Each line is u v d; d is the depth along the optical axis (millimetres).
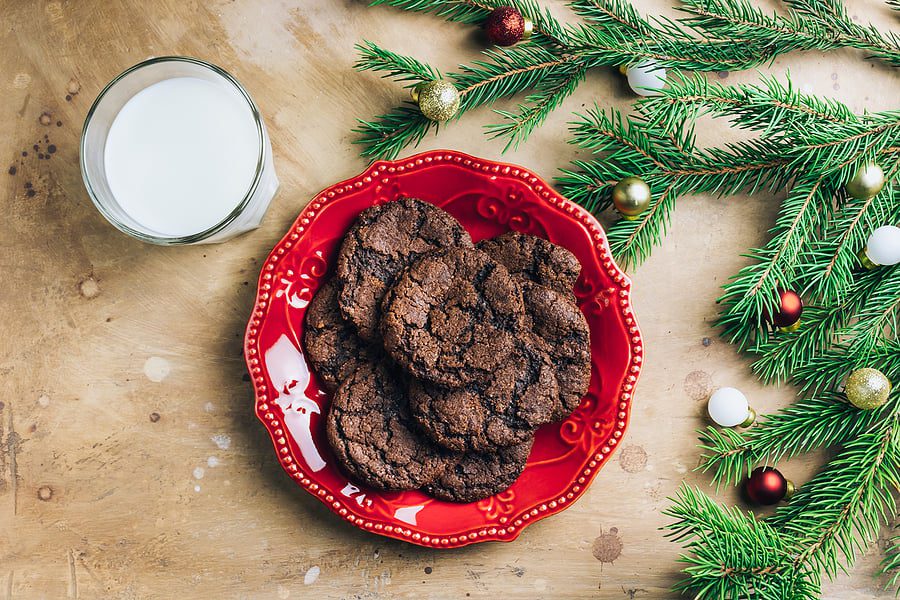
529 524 664
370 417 641
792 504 666
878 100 693
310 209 646
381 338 641
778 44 653
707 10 649
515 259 650
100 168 624
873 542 685
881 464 643
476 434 630
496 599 682
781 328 658
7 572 681
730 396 652
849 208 645
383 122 682
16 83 683
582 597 683
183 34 683
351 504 647
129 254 684
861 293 660
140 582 682
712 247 690
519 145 688
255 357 646
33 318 685
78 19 682
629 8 655
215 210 624
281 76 685
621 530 685
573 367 639
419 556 683
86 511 683
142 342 685
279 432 646
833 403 670
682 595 681
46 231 684
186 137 624
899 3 680
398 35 688
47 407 684
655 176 654
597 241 647
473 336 628
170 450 684
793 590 619
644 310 689
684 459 688
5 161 684
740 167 653
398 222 648
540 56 652
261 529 683
